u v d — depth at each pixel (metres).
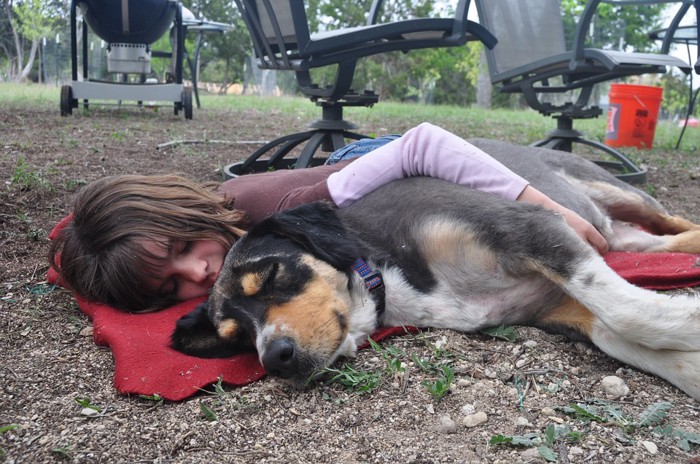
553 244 1.58
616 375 1.47
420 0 12.91
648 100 5.30
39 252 2.29
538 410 1.32
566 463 1.14
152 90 5.96
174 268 1.75
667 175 4.02
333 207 1.79
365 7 13.32
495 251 1.63
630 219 2.45
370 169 1.90
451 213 1.69
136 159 3.79
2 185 2.91
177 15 6.38
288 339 1.44
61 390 1.45
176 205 1.76
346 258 1.65
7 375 1.50
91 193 1.77
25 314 1.83
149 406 1.38
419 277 1.73
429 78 17.00
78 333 1.74
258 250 1.62
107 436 1.27
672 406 1.34
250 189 1.98
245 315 1.54
